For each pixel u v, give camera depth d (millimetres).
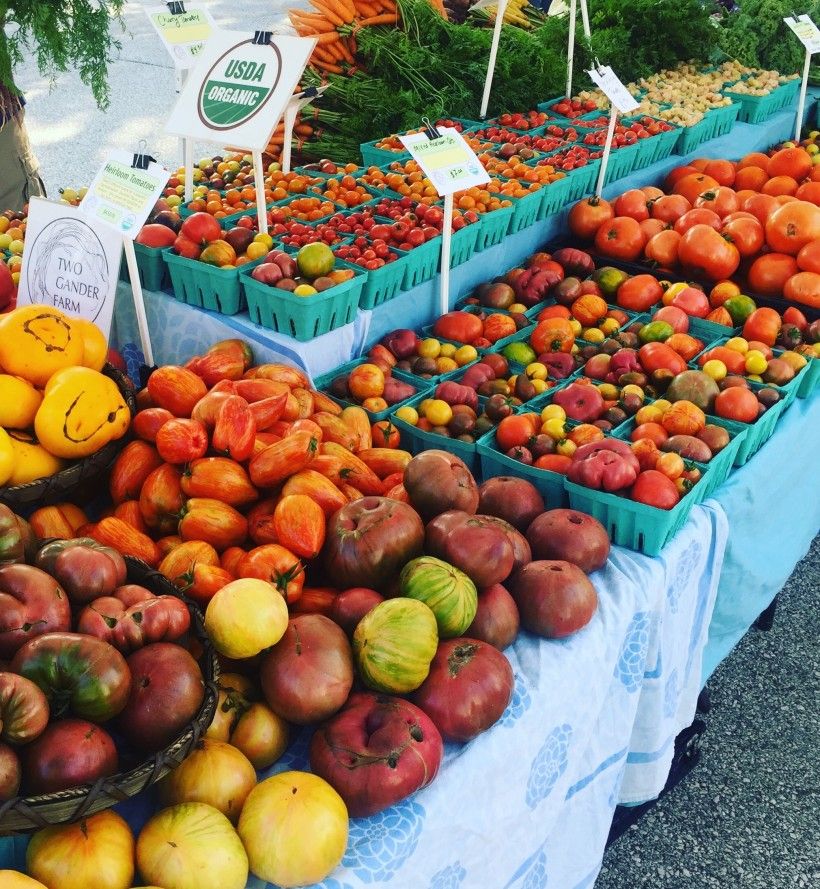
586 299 3297
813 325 3156
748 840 2668
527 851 1885
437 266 3207
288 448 1994
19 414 2033
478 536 1822
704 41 5730
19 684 1281
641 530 2213
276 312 2699
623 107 3725
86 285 2531
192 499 1996
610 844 2584
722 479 2568
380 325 3020
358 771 1492
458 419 2592
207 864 1327
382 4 5059
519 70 4898
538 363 2938
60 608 1466
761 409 2695
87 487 2195
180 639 1572
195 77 2957
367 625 1642
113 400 2098
